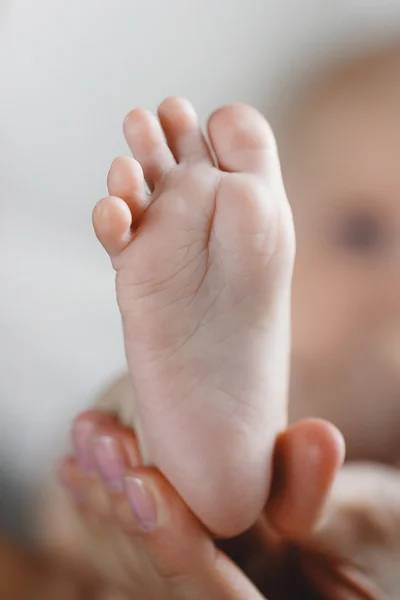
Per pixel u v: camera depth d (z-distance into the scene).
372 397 0.40
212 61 0.53
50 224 0.46
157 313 0.26
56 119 0.47
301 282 0.45
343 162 0.45
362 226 0.45
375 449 0.39
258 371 0.26
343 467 0.33
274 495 0.28
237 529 0.27
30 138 0.46
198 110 0.52
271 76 0.53
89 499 0.30
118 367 0.40
